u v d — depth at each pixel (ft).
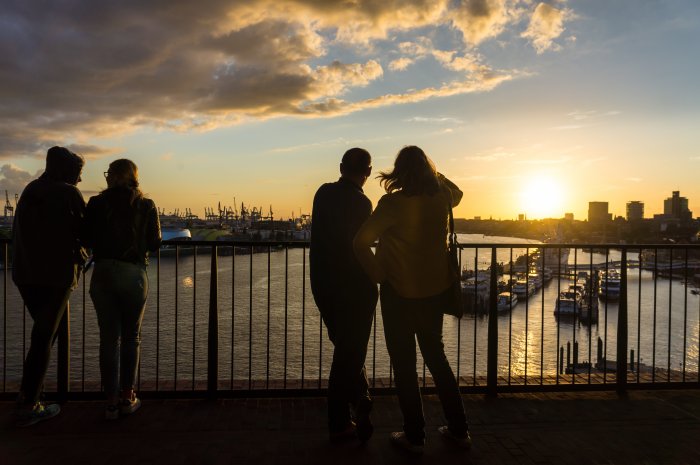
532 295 236.22
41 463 9.72
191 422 11.82
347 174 11.34
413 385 10.51
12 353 84.74
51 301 11.63
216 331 13.32
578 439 11.30
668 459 10.37
